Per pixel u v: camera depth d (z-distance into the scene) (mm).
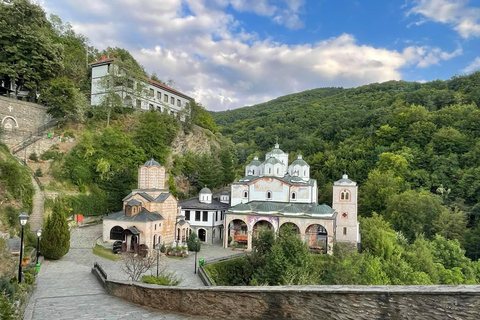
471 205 77812
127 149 60031
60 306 15766
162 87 76125
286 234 37875
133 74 66625
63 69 59938
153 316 12094
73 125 58188
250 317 9875
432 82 145125
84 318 12305
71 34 87875
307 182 61312
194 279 34281
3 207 34688
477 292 6207
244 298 10102
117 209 55938
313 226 52375
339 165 97938
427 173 87875
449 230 68250
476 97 112688
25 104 53375
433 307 6707
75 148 54562
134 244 41250
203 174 75875
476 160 85062
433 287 7141
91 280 27516
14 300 14992
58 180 51344
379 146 101312
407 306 7047
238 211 52625
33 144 52031
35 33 52906
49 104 55562
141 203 46594
